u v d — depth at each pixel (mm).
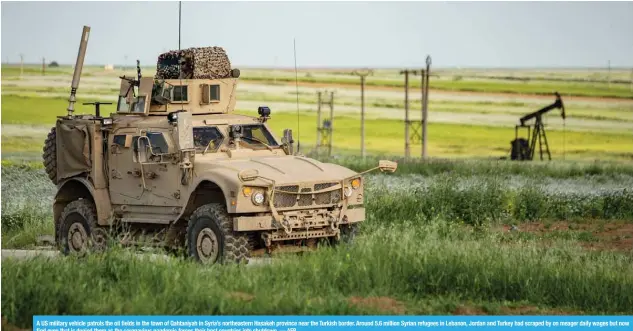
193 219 39500
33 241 51125
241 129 42562
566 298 33906
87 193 46062
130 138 42750
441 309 32312
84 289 32438
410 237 41094
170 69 45000
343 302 31141
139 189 42594
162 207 41688
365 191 56844
